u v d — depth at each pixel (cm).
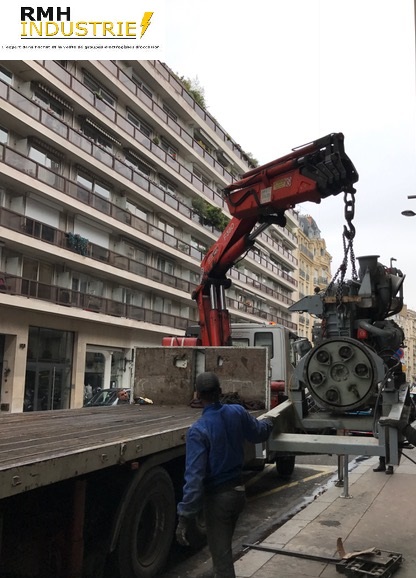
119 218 2680
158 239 3033
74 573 343
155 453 438
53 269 2334
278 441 416
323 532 541
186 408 719
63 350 2414
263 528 616
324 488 821
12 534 323
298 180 735
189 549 525
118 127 2733
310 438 424
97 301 2508
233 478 336
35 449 339
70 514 349
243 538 576
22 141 2136
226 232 946
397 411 418
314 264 7000
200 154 3766
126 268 2723
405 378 511
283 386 856
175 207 3281
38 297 2155
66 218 2373
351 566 425
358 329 496
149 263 3059
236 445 340
